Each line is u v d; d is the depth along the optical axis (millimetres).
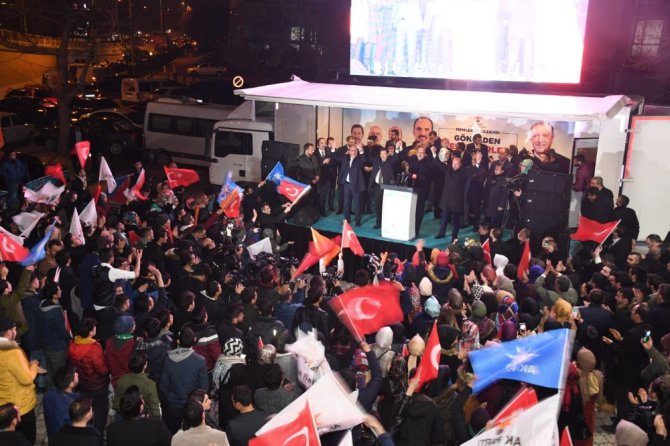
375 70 18281
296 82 19734
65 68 24641
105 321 8281
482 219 16219
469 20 16719
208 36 49938
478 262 10273
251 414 5957
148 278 9055
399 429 6199
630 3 22984
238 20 40469
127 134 26125
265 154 17281
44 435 8508
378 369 6684
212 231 12797
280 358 7379
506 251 12203
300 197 15398
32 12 27375
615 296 9406
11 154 17781
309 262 10820
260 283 9484
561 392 5273
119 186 14195
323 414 5051
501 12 16375
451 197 14898
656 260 11047
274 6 38562
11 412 5723
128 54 46062
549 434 4598
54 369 8406
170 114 24250
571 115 13148
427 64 17516
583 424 7367
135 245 11133
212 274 10586
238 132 19969
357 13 18125
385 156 15781
